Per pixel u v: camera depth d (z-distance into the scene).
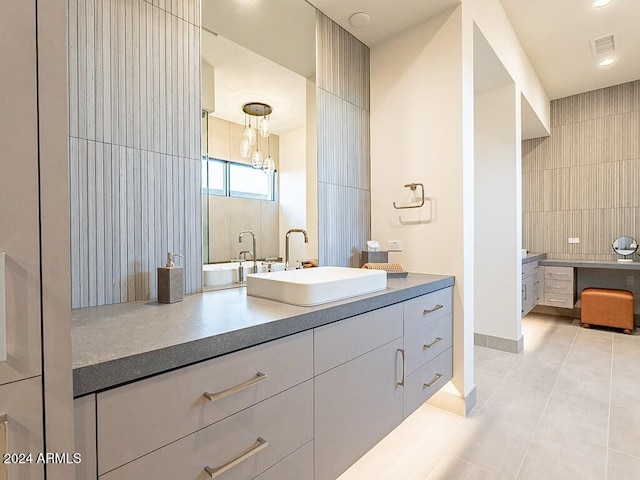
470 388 2.14
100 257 1.22
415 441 1.82
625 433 1.85
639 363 2.86
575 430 1.89
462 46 2.05
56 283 0.57
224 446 0.90
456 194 2.09
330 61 2.19
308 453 1.14
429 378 1.85
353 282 1.43
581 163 4.45
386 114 2.43
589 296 3.94
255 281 1.44
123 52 1.28
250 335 0.95
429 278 2.00
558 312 4.64
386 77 2.42
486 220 3.31
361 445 1.37
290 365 1.08
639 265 3.71
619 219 4.19
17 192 0.53
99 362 0.68
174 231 1.43
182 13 1.47
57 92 0.57
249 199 1.81
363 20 2.20
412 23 2.24
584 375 2.62
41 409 0.55
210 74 1.64
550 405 2.17
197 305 1.25
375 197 2.49
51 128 0.56
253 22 1.80
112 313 1.12
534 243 4.82
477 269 3.36
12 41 0.52
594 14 2.82
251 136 1.81
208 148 1.63
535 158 4.81
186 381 0.82
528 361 2.94
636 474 1.54
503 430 1.90
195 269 1.51
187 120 1.48
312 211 2.09
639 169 4.06
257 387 0.98
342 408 1.28
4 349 0.52
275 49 1.89
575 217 4.50
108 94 1.24
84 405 0.66
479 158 3.35
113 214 1.25
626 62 3.63
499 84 3.14
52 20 0.56
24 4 0.53
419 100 2.25
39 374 0.55
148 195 1.35
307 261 2.07
